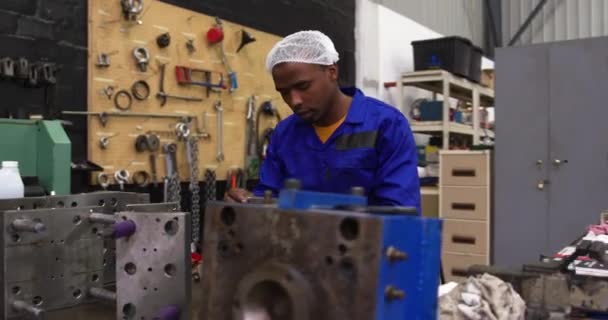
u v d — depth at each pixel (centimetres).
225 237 67
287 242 62
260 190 147
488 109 538
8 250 106
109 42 251
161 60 272
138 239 99
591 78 333
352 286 58
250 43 320
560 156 342
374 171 134
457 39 407
